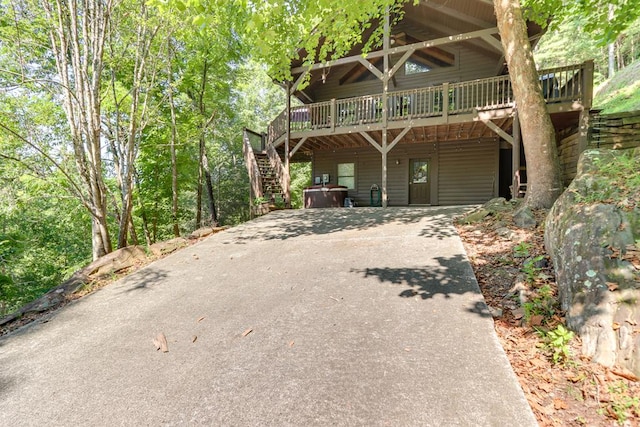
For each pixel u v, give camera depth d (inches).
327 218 331.6
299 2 262.4
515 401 77.9
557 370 88.6
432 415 75.8
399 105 445.7
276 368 98.7
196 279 183.3
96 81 277.3
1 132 328.2
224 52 540.4
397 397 82.3
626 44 932.6
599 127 319.9
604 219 116.0
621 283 96.5
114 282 194.4
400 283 148.1
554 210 149.6
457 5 371.9
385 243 211.3
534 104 205.6
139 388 96.0
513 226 195.9
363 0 259.8
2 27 284.5
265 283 167.2
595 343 91.2
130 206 329.7
